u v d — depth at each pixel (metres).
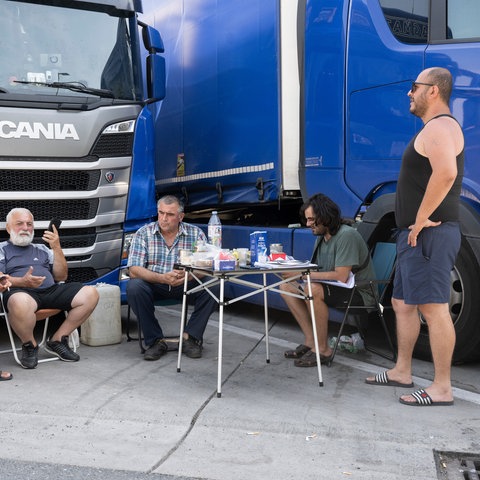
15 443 3.62
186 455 3.45
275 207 6.99
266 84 6.23
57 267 5.44
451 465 3.37
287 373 4.86
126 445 3.58
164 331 6.30
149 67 6.49
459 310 4.86
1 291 4.93
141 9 6.52
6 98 5.65
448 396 4.13
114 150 6.02
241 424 3.82
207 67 7.12
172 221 5.49
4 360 5.33
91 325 5.76
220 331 4.33
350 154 5.46
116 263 6.12
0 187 5.63
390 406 4.11
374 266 5.31
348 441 3.58
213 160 7.08
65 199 5.82
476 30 4.68
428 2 4.86
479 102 4.58
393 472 3.23
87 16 6.14
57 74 5.91
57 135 5.76
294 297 5.11
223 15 6.83
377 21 5.20
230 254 4.45
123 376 4.82
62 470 3.30
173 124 7.82
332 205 4.93
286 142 6.08
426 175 4.04
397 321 4.50
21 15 5.91
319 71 5.70
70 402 4.23
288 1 6.04
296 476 3.21
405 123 5.00
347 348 5.42
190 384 4.61
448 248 4.02
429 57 4.83
